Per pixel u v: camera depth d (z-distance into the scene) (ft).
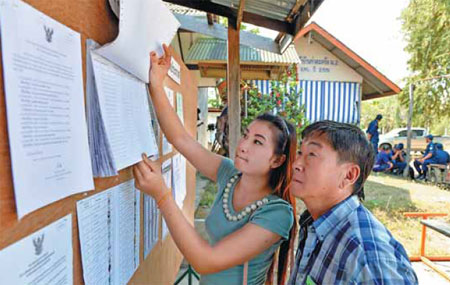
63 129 1.90
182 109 6.04
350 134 2.59
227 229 3.42
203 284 3.64
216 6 6.97
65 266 1.98
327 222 2.58
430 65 36.68
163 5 2.97
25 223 1.60
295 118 18.58
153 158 3.70
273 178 3.48
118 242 2.90
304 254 2.83
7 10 1.45
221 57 14.02
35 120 1.65
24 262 1.59
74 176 2.00
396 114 52.08
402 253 2.27
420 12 35.86
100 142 2.31
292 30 7.25
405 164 28.99
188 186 7.48
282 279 3.67
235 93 7.84
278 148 3.35
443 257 11.46
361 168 2.58
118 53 2.48
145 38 2.84
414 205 18.40
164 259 5.11
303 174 2.64
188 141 3.92
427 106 37.35
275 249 3.41
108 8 2.62
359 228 2.38
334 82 27.22
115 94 2.60
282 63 13.67
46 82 1.74
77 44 2.08
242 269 3.28
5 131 1.45
